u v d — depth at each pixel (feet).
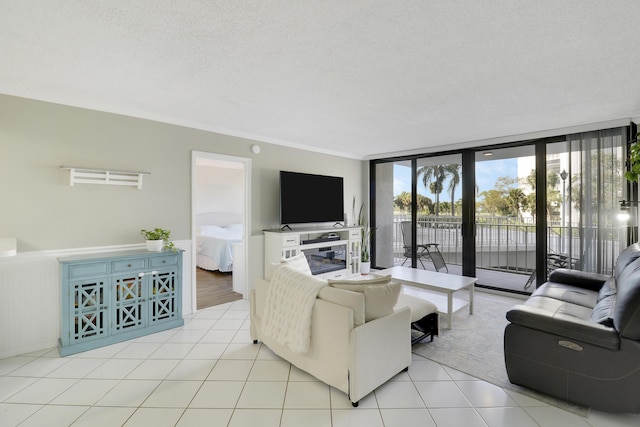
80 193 9.67
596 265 11.95
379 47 6.31
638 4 4.87
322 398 6.80
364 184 20.21
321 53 6.57
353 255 17.61
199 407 6.45
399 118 11.33
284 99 9.40
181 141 11.84
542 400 6.75
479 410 6.41
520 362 7.04
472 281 11.62
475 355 8.79
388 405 6.57
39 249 8.98
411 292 14.19
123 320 9.62
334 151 17.93
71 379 7.47
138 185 10.62
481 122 11.84
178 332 10.35
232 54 6.63
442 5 4.94
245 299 13.98
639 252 8.42
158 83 8.23
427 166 17.66
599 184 11.90
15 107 8.61
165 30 5.73
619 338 5.98
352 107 10.11
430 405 6.57
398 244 19.16
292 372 7.88
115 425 5.91
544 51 6.44
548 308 8.17
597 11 5.07
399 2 4.88
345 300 6.76
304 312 7.22
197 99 9.45
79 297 8.82
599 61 6.88
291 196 14.97
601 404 6.13
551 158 13.52
